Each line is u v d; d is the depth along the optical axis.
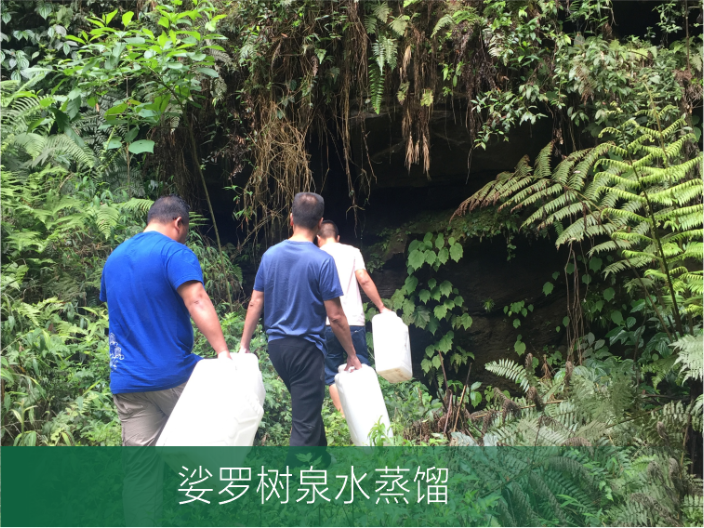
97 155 5.85
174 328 2.70
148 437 2.71
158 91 4.86
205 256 5.67
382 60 4.83
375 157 5.64
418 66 5.04
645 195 3.53
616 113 4.52
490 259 5.99
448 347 5.97
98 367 3.94
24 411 3.29
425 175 5.73
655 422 2.94
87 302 4.62
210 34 4.69
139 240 2.79
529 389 3.05
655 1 5.18
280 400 4.39
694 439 3.15
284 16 4.98
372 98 5.02
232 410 2.47
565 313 5.91
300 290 3.29
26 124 5.21
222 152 5.59
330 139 5.79
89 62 4.65
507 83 4.90
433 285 5.99
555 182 4.53
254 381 2.90
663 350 4.12
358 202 6.39
